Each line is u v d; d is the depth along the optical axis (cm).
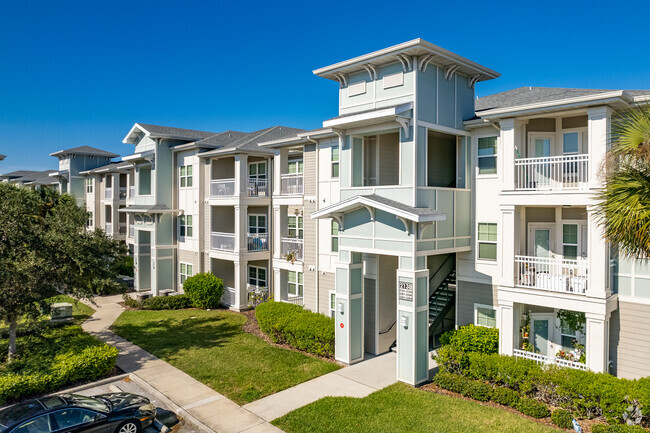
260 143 2302
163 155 2869
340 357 1622
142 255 3091
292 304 1998
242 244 2419
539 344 1516
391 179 1820
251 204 2433
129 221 3634
